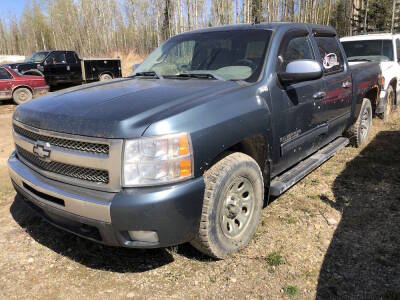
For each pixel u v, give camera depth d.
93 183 2.62
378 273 2.92
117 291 2.81
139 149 2.46
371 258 3.11
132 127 2.48
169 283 2.88
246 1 29.44
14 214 4.08
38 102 3.21
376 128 7.20
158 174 2.48
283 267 3.02
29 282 2.93
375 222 3.69
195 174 2.62
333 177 4.84
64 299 2.74
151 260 3.16
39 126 2.86
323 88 4.19
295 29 4.00
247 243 3.27
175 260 3.15
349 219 3.76
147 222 2.48
